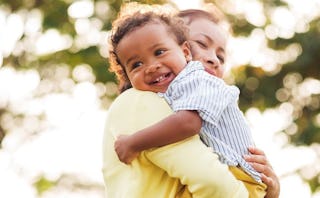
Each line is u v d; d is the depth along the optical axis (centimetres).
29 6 1320
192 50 441
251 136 421
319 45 1321
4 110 1375
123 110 411
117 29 417
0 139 1372
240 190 394
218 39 447
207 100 395
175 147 394
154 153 397
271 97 1323
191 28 445
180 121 392
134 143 397
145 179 399
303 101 1335
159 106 404
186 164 392
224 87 405
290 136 1305
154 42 410
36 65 1327
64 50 1299
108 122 417
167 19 420
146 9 440
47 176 1369
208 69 441
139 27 412
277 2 1333
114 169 410
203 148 396
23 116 1377
